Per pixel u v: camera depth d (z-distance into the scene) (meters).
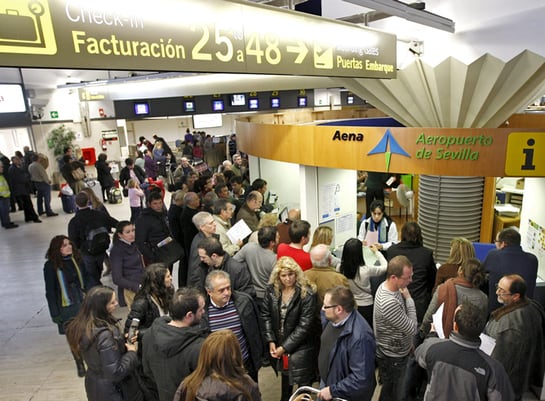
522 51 4.32
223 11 2.17
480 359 1.86
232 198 5.48
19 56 1.54
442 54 5.10
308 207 5.25
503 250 3.17
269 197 6.61
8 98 10.43
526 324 2.49
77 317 2.35
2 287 5.62
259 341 2.73
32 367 3.80
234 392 1.73
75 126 12.69
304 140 4.97
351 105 19.81
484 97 4.64
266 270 3.30
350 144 4.59
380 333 2.67
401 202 6.20
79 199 4.58
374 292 3.19
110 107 13.41
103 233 4.64
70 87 10.70
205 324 2.57
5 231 8.25
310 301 2.72
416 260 3.20
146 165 10.77
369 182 7.28
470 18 4.80
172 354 2.08
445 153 4.18
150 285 2.77
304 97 16.95
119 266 3.80
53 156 12.27
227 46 2.21
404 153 4.34
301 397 2.34
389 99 5.37
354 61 3.12
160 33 1.93
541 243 4.16
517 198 6.47
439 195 5.20
